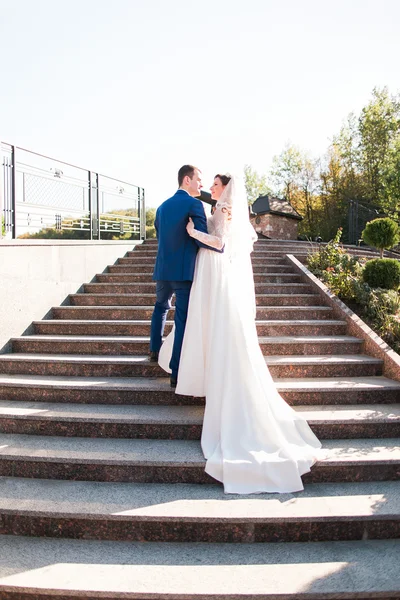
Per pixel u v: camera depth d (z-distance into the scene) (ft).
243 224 13.20
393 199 79.71
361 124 105.50
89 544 9.36
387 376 15.16
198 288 12.50
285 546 9.32
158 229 13.39
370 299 20.42
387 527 9.58
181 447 11.64
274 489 10.41
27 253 18.04
